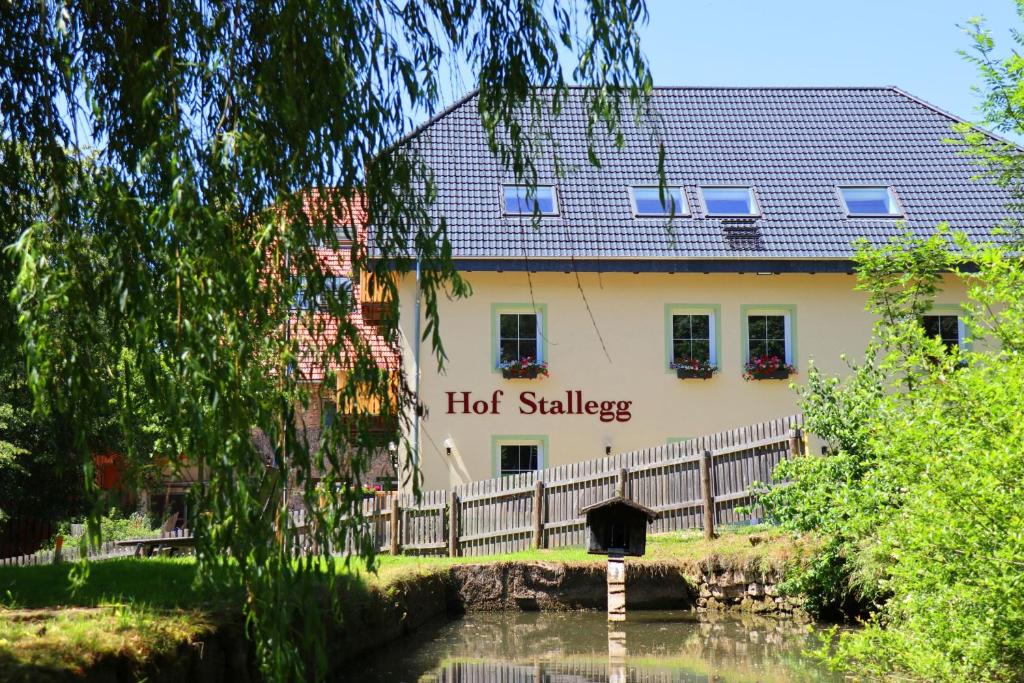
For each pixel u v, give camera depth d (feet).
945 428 19.69
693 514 51.67
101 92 16.52
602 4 17.95
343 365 15.16
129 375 14.49
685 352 67.41
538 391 66.23
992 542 18.71
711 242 66.23
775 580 40.73
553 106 18.79
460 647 33.83
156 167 14.56
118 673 16.96
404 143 17.10
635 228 66.74
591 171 69.51
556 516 55.16
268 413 13.92
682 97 76.79
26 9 17.24
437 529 58.18
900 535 21.01
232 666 20.67
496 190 67.72
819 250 66.03
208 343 13.30
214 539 13.44
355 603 30.42
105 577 29.09
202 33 15.70
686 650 32.99
